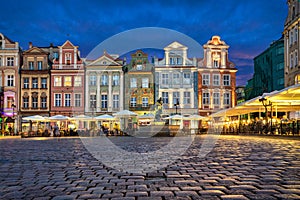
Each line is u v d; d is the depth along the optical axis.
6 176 7.17
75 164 9.19
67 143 21.34
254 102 28.05
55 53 56.34
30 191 5.56
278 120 28.36
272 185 5.73
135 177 6.86
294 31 37.38
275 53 55.78
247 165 8.40
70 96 50.78
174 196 5.02
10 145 19.52
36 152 13.70
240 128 35.28
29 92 51.00
